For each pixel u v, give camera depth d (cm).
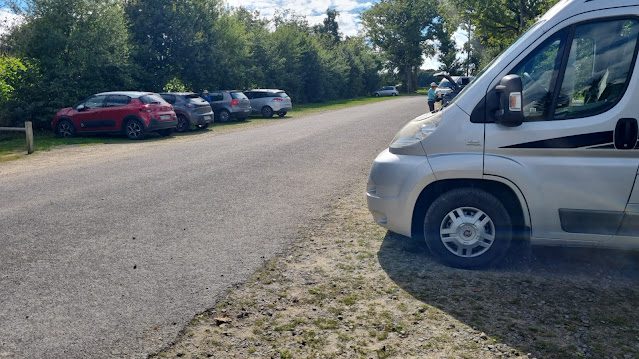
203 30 2898
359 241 533
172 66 2784
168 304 380
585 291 406
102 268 452
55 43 1894
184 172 947
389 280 428
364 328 346
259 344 325
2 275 436
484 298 392
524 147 415
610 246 416
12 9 1919
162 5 2678
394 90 7012
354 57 6322
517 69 423
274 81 4047
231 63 3156
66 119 1686
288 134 1661
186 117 1883
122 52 2119
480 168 423
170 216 631
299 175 912
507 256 484
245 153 1202
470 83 464
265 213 647
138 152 1279
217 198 729
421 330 343
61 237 545
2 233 562
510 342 327
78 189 804
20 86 1820
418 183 442
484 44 4347
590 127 403
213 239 538
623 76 400
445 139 436
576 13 412
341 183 841
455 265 453
